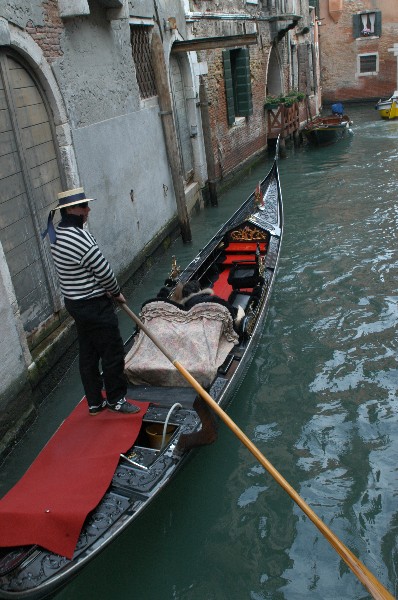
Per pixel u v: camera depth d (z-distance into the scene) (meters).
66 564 2.81
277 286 7.15
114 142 7.00
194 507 3.87
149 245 8.17
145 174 8.12
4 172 4.79
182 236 9.21
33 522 2.92
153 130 8.48
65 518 2.95
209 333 4.34
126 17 6.95
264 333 6.00
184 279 5.80
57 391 5.24
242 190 13.05
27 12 5.06
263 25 15.77
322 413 4.71
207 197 11.64
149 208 8.27
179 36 9.92
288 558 3.47
